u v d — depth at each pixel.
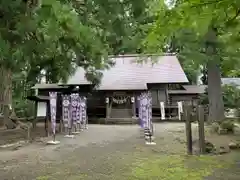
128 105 18.47
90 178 4.23
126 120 17.17
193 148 6.86
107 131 11.95
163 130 11.57
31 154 6.49
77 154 6.41
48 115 11.27
